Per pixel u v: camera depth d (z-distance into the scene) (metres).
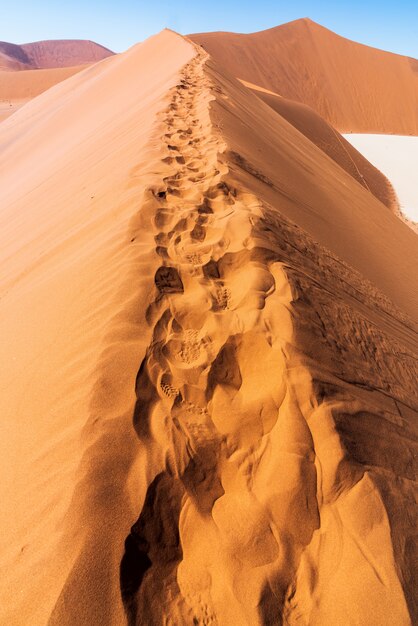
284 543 1.85
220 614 1.66
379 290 5.43
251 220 3.66
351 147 29.94
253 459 2.13
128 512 1.81
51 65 140.12
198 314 2.78
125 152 6.35
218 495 2.01
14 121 31.95
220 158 5.49
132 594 1.63
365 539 1.83
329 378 2.44
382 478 2.06
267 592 1.71
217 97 9.30
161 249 3.31
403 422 2.61
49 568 1.66
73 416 2.20
